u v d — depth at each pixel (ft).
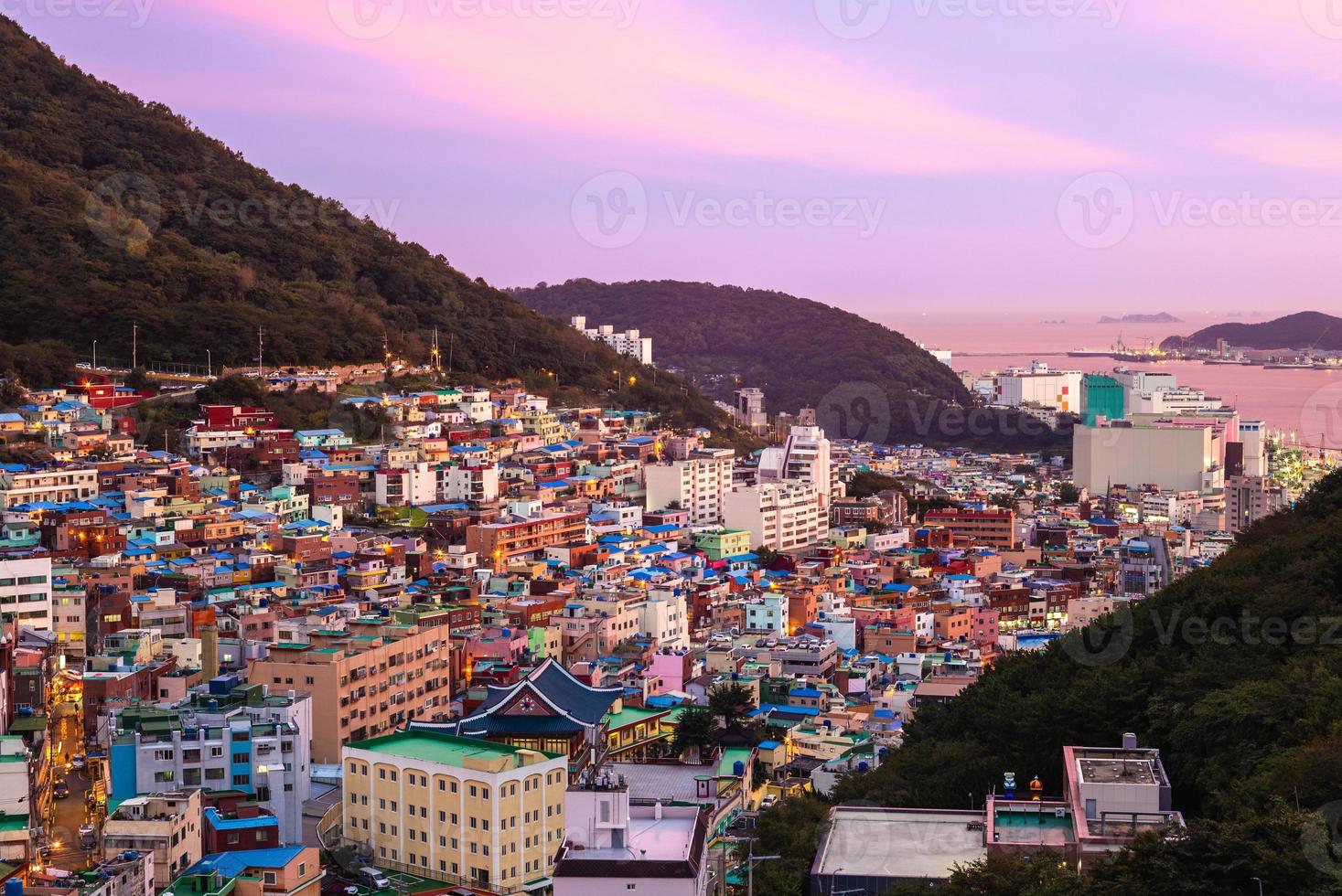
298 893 650.84
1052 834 520.83
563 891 517.96
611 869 517.55
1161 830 481.87
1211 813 553.64
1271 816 478.59
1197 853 460.14
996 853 501.15
